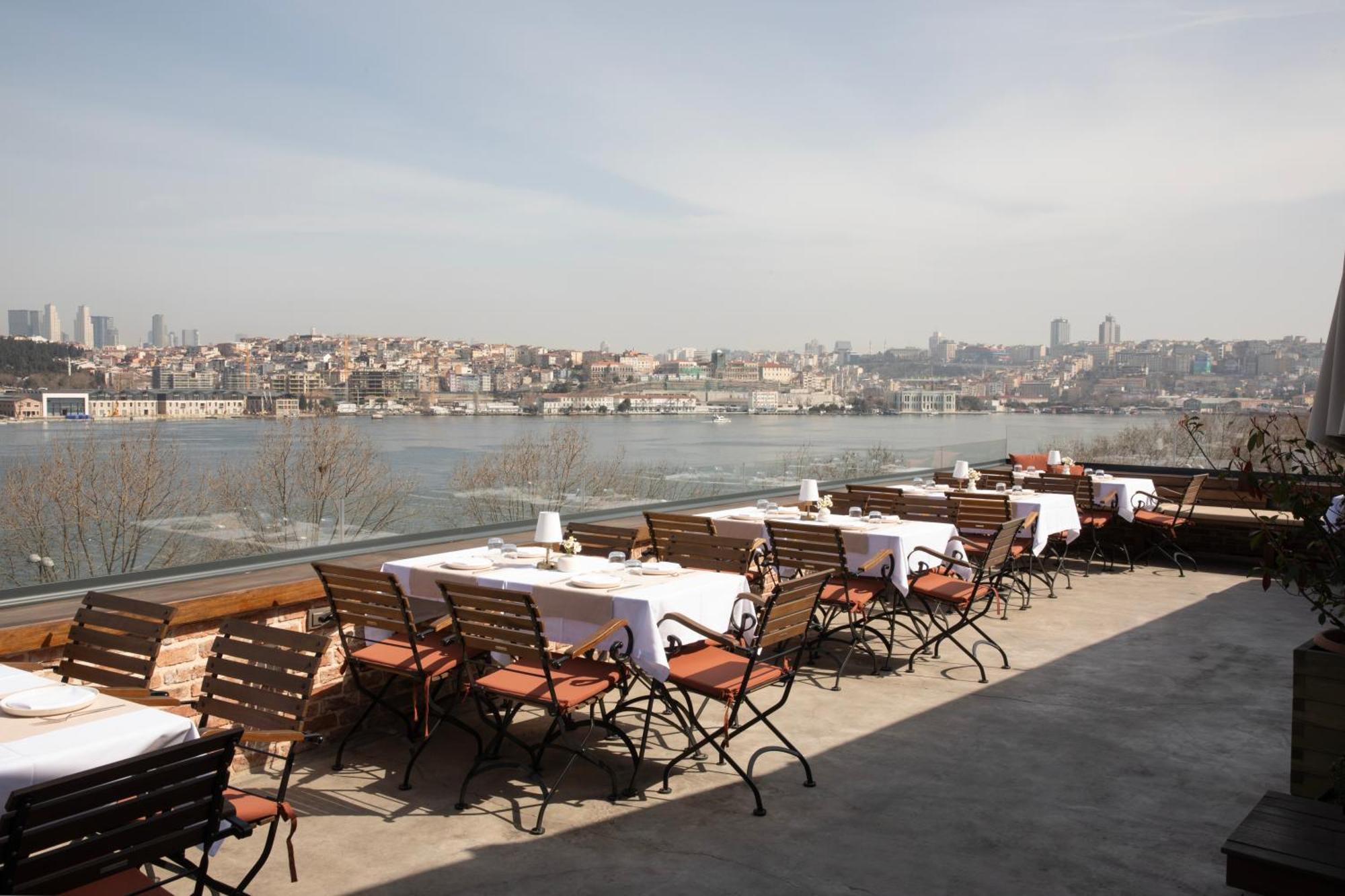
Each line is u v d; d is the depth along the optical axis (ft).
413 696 18.07
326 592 16.39
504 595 14.29
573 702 14.15
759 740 17.40
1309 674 12.35
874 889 11.80
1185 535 39.81
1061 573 36.14
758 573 24.31
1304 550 13.12
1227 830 13.61
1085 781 15.43
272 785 15.24
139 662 12.74
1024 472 40.78
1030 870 12.34
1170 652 24.04
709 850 12.87
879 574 23.36
